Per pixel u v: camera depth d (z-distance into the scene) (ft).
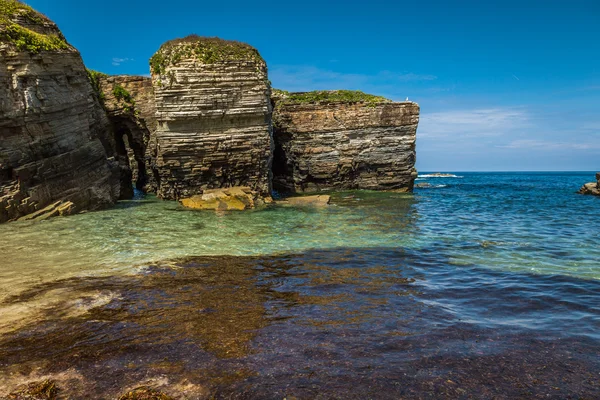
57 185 70.49
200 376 18.16
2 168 60.03
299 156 130.82
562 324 24.32
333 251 45.14
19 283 32.53
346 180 133.49
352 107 130.52
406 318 25.26
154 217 69.56
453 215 78.28
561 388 17.28
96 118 90.94
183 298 29.07
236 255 42.91
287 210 81.51
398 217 73.87
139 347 21.06
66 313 25.99
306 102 131.03
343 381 17.72
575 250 46.26
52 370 18.71
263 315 25.76
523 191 153.28
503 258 42.16
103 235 53.11
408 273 36.29
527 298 29.30
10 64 62.13
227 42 93.61
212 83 87.81
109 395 16.71
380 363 19.33
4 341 21.77
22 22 72.28
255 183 97.71
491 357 19.98
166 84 86.28
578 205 98.78
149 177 115.44
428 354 20.26
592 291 30.94
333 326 23.91
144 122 105.81
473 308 27.22
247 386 17.34
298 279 34.19
